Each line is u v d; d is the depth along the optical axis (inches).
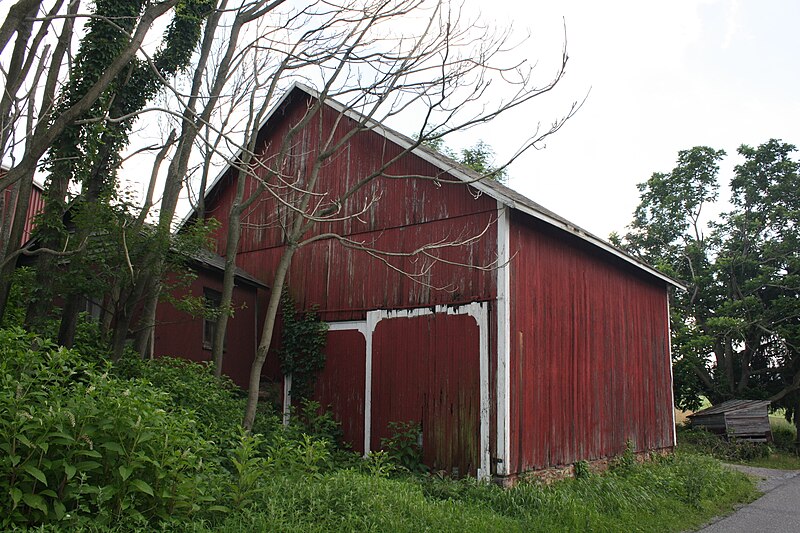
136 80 402.9
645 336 603.2
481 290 421.4
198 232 403.5
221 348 434.6
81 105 271.4
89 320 436.1
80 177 364.2
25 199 345.7
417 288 459.2
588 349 495.5
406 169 485.7
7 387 194.1
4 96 308.7
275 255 570.6
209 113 430.6
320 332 511.5
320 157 411.2
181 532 207.0
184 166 438.3
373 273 490.6
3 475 181.8
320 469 394.6
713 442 805.9
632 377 564.4
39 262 347.9
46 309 344.2
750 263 1061.8
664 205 1194.0
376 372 470.9
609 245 504.1
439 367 434.3
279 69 439.2
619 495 387.2
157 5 293.3
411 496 295.1
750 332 1039.0
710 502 434.6
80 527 183.5
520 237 430.3
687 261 1148.5
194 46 444.1
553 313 456.1
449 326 434.6
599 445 491.5
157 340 467.8
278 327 557.3
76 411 199.0
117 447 197.0
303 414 500.4
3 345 226.8
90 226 349.1
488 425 400.2
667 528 355.3
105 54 368.5
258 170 585.6
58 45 339.0
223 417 357.7
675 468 518.9
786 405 1061.1
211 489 236.2
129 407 206.7
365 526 241.9
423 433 433.4
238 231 446.9
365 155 517.3
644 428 574.6
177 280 486.6
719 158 1175.0
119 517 195.3
